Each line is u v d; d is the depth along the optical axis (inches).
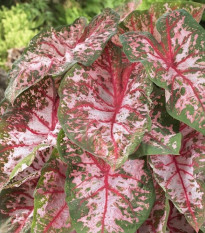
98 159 27.6
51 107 31.2
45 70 28.9
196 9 30.4
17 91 28.7
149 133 27.0
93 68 28.4
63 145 27.4
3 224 31.2
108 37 28.0
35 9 118.7
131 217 26.5
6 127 30.7
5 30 103.9
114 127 26.5
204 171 27.0
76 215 26.4
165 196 27.5
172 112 26.0
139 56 26.7
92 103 27.5
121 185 27.1
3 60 95.2
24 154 30.4
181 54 27.7
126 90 28.2
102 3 110.0
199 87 26.4
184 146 28.4
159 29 28.1
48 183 28.5
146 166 27.3
